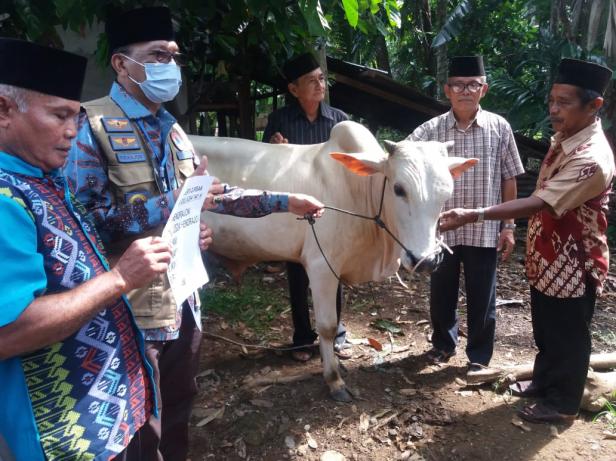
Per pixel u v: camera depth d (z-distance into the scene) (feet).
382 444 8.96
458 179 10.38
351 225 9.48
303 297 11.77
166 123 6.44
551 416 9.30
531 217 9.39
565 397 9.18
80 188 5.49
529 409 9.52
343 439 9.07
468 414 9.73
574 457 8.50
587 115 8.22
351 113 27.32
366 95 24.90
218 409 9.83
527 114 25.89
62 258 4.36
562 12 22.25
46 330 3.92
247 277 16.89
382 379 10.94
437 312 11.32
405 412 9.78
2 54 4.03
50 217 4.30
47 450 4.30
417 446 8.89
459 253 10.82
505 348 12.59
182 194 5.20
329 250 9.57
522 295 16.05
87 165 5.54
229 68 19.04
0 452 4.29
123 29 5.89
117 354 4.82
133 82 6.01
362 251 9.77
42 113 4.20
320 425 9.39
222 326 13.41
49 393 4.37
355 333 13.15
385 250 9.62
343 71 21.71
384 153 9.59
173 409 7.20
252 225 10.03
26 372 4.27
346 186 9.45
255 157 10.41
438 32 30.76
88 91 16.89
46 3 10.50
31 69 4.07
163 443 7.29
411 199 8.02
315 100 12.31
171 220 5.12
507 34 32.45
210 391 10.48
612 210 22.91
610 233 21.54
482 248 10.45
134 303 5.92
